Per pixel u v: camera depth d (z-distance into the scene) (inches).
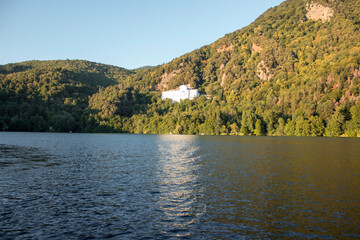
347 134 5128.0
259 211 818.8
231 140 4581.7
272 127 6427.2
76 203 901.2
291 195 989.8
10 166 1640.0
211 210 829.8
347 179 1261.1
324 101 5964.6
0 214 789.9
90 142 3976.4
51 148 2864.2
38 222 733.9
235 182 1211.9
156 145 3494.1
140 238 636.7
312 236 647.8
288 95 6963.6
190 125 7731.3
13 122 7219.5
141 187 1120.8
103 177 1325.0
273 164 1736.0
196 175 1378.0
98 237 642.2
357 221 737.6
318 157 2068.2
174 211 822.5
